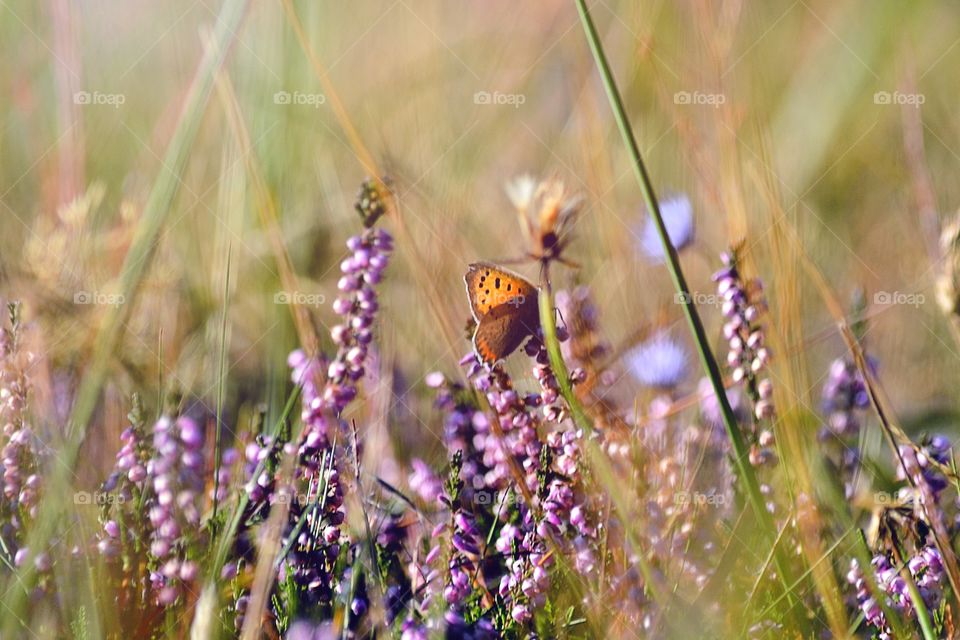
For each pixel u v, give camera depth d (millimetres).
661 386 1389
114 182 1501
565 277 1397
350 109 1517
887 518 1336
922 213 1479
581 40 1568
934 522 1329
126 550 1328
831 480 1349
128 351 1383
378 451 1366
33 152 1495
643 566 1319
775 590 1332
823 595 1323
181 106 1498
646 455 1354
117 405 1368
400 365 1398
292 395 1343
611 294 1426
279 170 1479
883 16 1712
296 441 1335
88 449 1360
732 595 1330
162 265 1421
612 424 1355
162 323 1409
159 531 1325
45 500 1321
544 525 1326
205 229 1463
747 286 1354
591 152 1465
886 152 1541
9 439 1346
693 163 1468
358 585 1325
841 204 1522
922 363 1435
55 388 1366
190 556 1326
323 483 1324
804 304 1426
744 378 1350
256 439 1343
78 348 1373
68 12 1501
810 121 1585
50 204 1467
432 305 1383
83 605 1314
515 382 1383
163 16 1546
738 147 1439
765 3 1716
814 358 1415
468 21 1644
